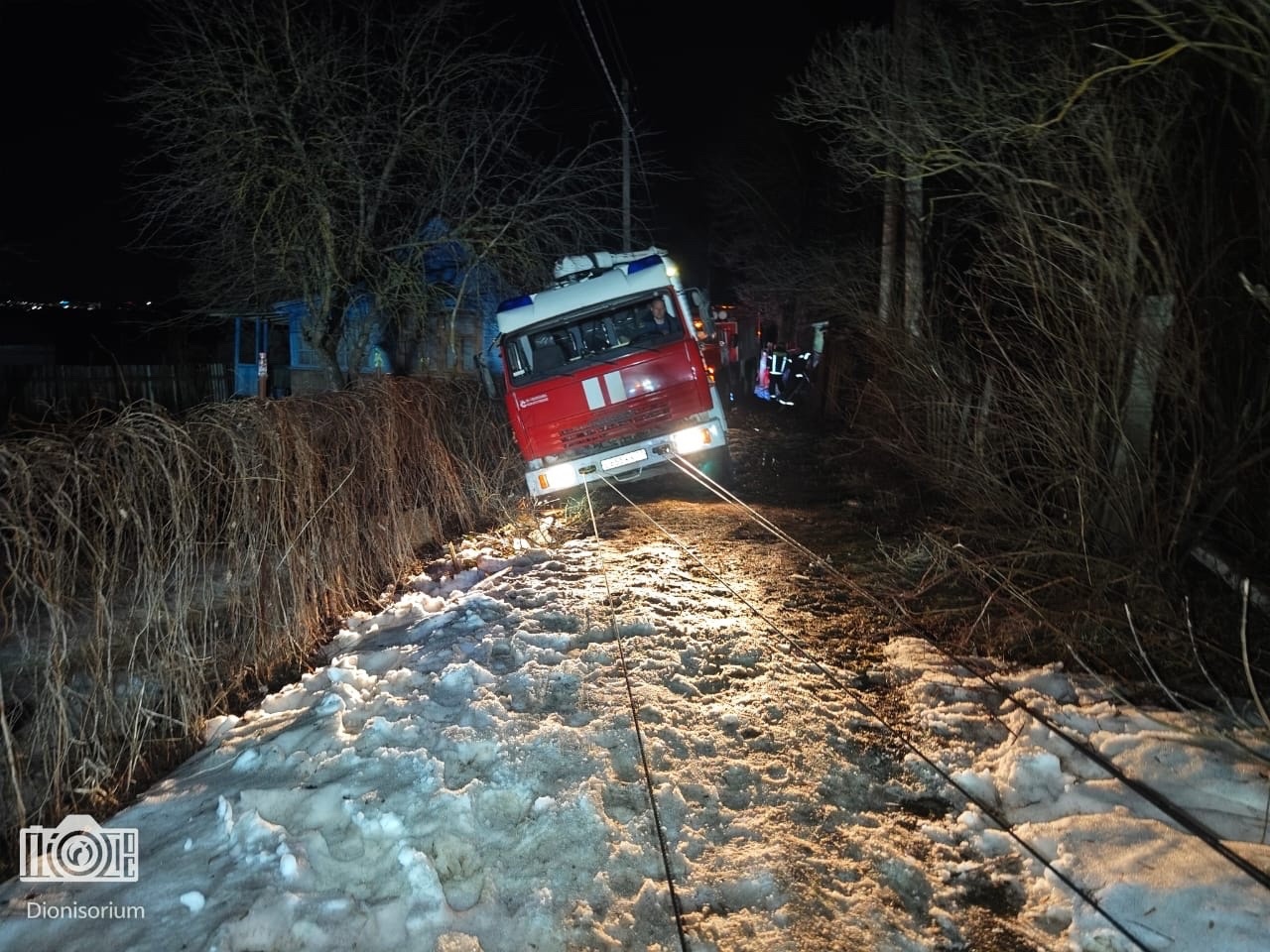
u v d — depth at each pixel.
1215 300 7.21
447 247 16.88
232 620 6.18
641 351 10.89
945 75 9.31
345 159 14.05
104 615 4.80
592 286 10.95
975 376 10.33
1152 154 7.41
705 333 11.94
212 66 12.98
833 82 10.55
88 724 4.73
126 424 5.58
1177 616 6.20
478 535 10.54
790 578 8.04
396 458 9.65
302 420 7.79
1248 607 6.34
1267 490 6.86
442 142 14.69
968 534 8.46
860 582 7.91
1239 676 5.62
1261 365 6.80
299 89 13.41
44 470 4.75
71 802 4.42
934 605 7.20
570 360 11.08
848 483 12.95
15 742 4.59
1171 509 6.86
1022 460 8.38
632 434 11.08
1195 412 6.95
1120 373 7.08
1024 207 8.34
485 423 12.87
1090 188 7.68
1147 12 7.11
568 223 15.97
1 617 4.83
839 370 19.56
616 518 10.87
